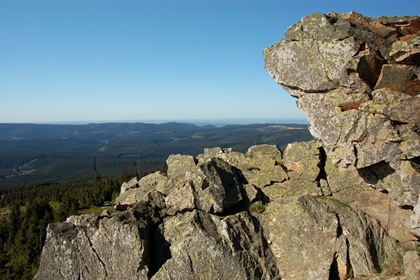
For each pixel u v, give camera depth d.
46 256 16.03
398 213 15.98
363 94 14.30
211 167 18.44
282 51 16.44
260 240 15.66
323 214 15.91
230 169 19.39
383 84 14.17
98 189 80.81
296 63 15.92
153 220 16.64
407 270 11.62
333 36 14.70
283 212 16.52
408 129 13.13
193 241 14.73
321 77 15.16
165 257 15.41
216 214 16.92
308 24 15.58
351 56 14.26
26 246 50.97
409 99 13.30
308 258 14.80
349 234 15.12
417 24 13.78
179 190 17.59
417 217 11.70
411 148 12.89
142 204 17.11
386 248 15.05
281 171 19.31
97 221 15.85
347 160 14.73
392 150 13.45
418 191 13.11
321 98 15.50
